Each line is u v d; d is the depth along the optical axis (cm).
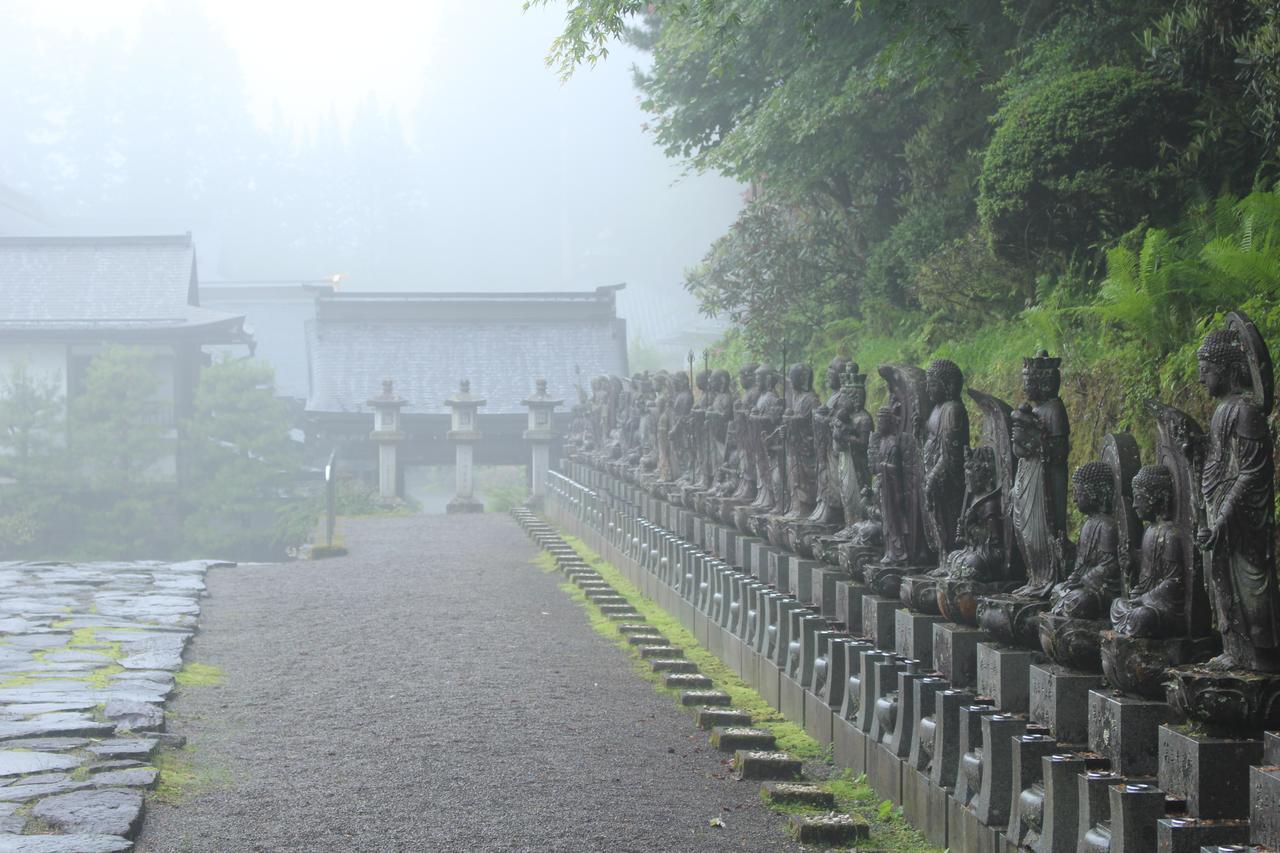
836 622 984
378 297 3988
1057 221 1327
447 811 776
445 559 2167
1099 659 629
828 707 929
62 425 3412
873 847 720
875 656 846
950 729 721
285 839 721
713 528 1396
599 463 2328
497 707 1063
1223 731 528
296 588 1827
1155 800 538
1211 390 548
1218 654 572
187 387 3738
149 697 1064
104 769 837
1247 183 1266
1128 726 573
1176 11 1400
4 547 3359
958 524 793
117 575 1922
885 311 1925
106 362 3425
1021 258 1413
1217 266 1003
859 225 2094
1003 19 1652
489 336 3916
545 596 1722
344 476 3331
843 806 798
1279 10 1139
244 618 1563
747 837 733
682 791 825
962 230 1791
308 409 3641
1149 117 1262
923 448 842
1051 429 716
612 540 2025
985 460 768
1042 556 711
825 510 1098
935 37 1260
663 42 1967
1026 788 625
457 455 3262
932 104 1794
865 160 1988
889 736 813
